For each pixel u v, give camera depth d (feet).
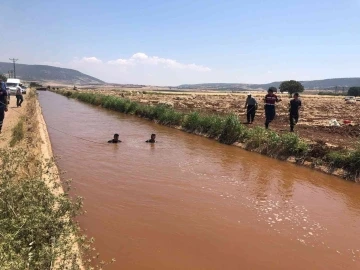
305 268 20.36
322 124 80.38
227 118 63.93
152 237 23.22
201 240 23.11
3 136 47.52
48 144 48.73
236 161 46.73
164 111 90.68
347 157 41.19
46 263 12.97
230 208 28.94
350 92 460.14
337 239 24.25
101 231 23.76
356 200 32.76
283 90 387.75
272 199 31.78
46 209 16.39
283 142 50.34
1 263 10.86
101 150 51.24
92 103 158.30
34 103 106.32
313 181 38.60
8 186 16.75
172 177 37.37
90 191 31.76
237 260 20.85
